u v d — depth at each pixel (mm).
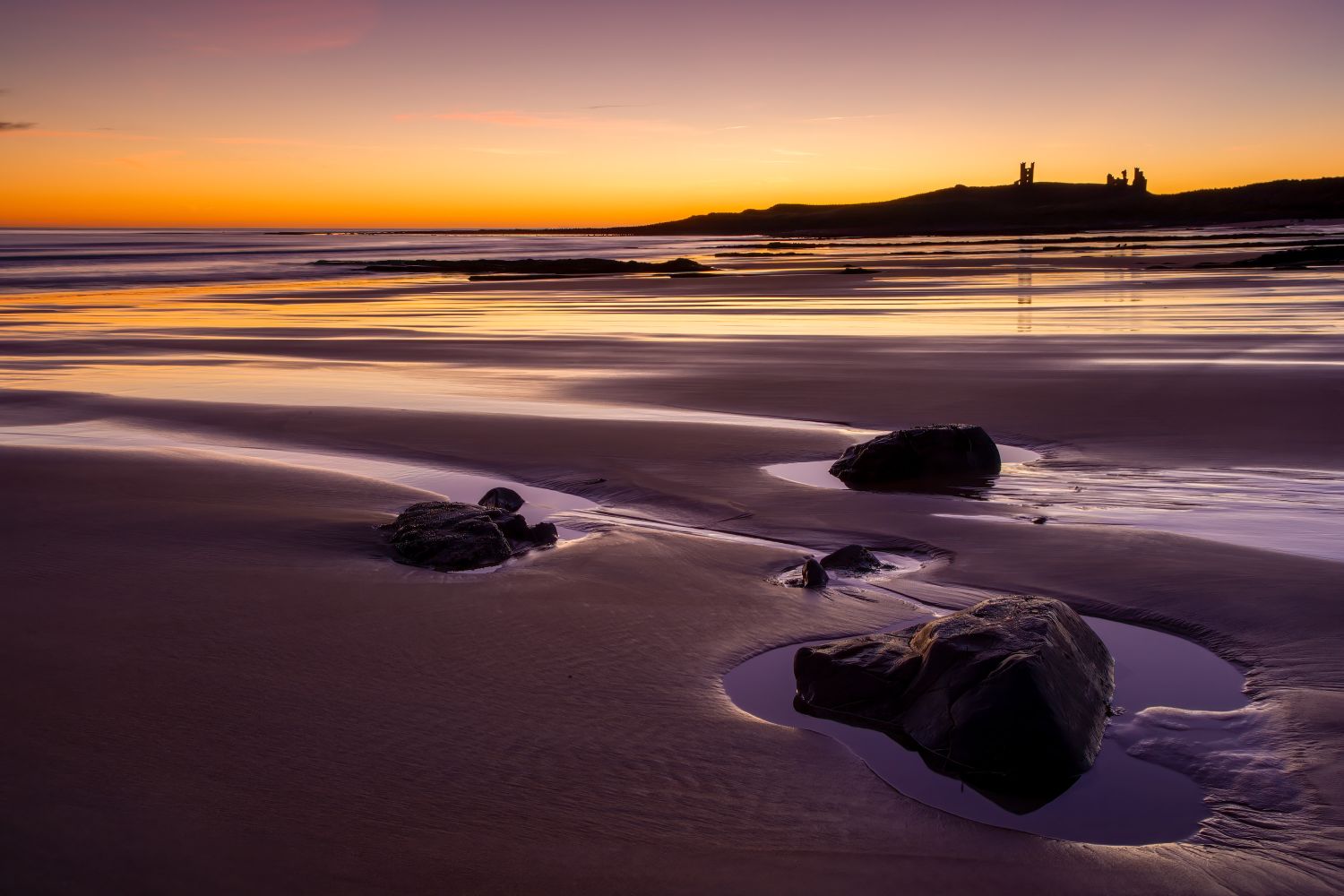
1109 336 23422
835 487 10750
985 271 56094
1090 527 8914
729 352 21969
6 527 8508
